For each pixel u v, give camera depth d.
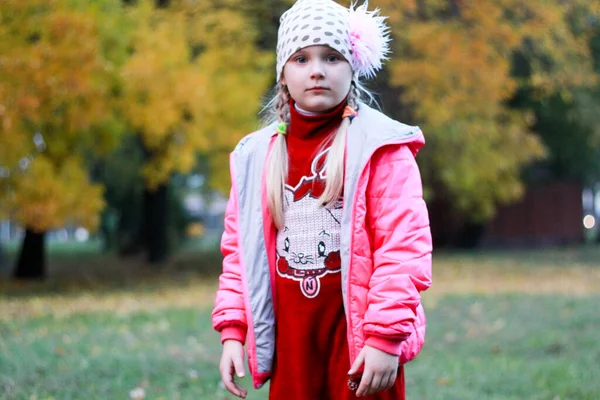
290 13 2.20
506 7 10.85
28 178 10.34
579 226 23.78
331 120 2.16
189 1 11.57
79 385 4.74
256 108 11.55
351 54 2.15
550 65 13.01
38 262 14.48
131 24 10.99
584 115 16.47
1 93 9.10
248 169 2.29
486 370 5.55
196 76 10.88
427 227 2.08
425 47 10.59
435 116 11.23
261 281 2.21
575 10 12.16
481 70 10.77
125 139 14.79
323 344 2.13
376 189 2.09
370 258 2.09
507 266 15.50
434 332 7.45
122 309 9.27
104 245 24.36
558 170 22.14
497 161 14.38
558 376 5.24
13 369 5.18
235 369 2.24
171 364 5.50
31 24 9.59
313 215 2.14
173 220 22.53
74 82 9.36
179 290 11.80
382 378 1.98
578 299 9.55
